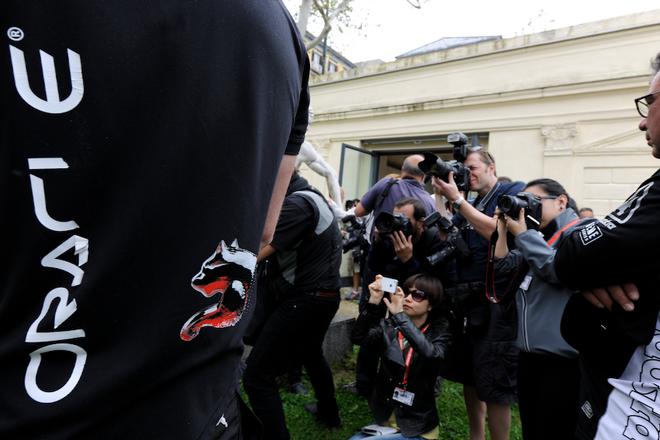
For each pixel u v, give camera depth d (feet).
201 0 1.68
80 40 1.45
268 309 6.79
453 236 7.04
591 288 3.26
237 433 2.18
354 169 30.22
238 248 1.84
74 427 1.48
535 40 23.40
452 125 26.30
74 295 1.49
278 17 2.05
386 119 29.12
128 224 1.55
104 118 1.49
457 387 10.09
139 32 1.53
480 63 25.35
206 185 1.70
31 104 1.41
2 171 1.41
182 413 1.73
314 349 7.29
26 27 1.40
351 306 13.92
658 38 20.12
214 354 1.86
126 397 1.57
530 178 23.21
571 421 4.83
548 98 22.91
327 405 7.48
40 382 1.47
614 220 3.11
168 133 1.59
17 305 1.46
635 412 2.99
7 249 1.44
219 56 1.71
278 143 2.04
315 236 6.25
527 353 5.24
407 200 7.89
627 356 3.10
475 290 6.70
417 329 6.38
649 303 2.98
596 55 21.63
